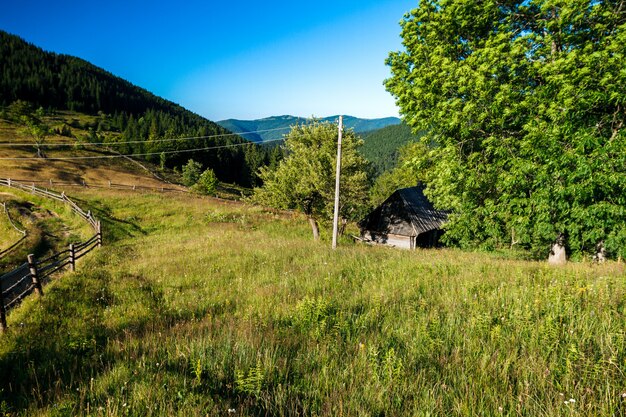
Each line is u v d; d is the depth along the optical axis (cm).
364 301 724
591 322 469
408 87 1510
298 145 2658
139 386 383
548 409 291
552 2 1107
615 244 1148
